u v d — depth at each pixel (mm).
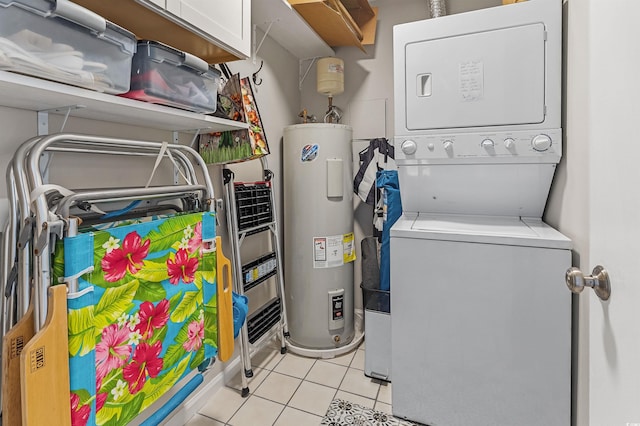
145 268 973
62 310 753
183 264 1113
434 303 1493
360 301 2787
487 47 1562
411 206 1908
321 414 1683
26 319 738
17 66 706
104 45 877
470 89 1600
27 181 828
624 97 682
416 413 1556
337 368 2119
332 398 1812
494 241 1384
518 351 1360
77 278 787
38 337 708
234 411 1718
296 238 2344
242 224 1937
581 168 1252
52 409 729
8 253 845
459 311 1451
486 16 1559
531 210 1689
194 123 1376
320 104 2850
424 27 1674
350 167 2418
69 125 1149
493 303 1393
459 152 1630
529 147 1508
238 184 1926
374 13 2594
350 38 2469
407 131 1735
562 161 1479
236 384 1943
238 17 1394
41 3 708
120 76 933
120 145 1048
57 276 775
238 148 1623
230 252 1960
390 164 2508
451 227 1571
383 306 1964
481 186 1712
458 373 1464
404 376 1565
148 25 1155
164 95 1073
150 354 987
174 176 1577
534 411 1344
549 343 1312
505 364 1383
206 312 1226
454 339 1464
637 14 626
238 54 1438
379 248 2361
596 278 800
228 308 1322
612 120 738
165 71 1077
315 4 1950
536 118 1497
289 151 2357
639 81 620
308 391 1878
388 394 1845
